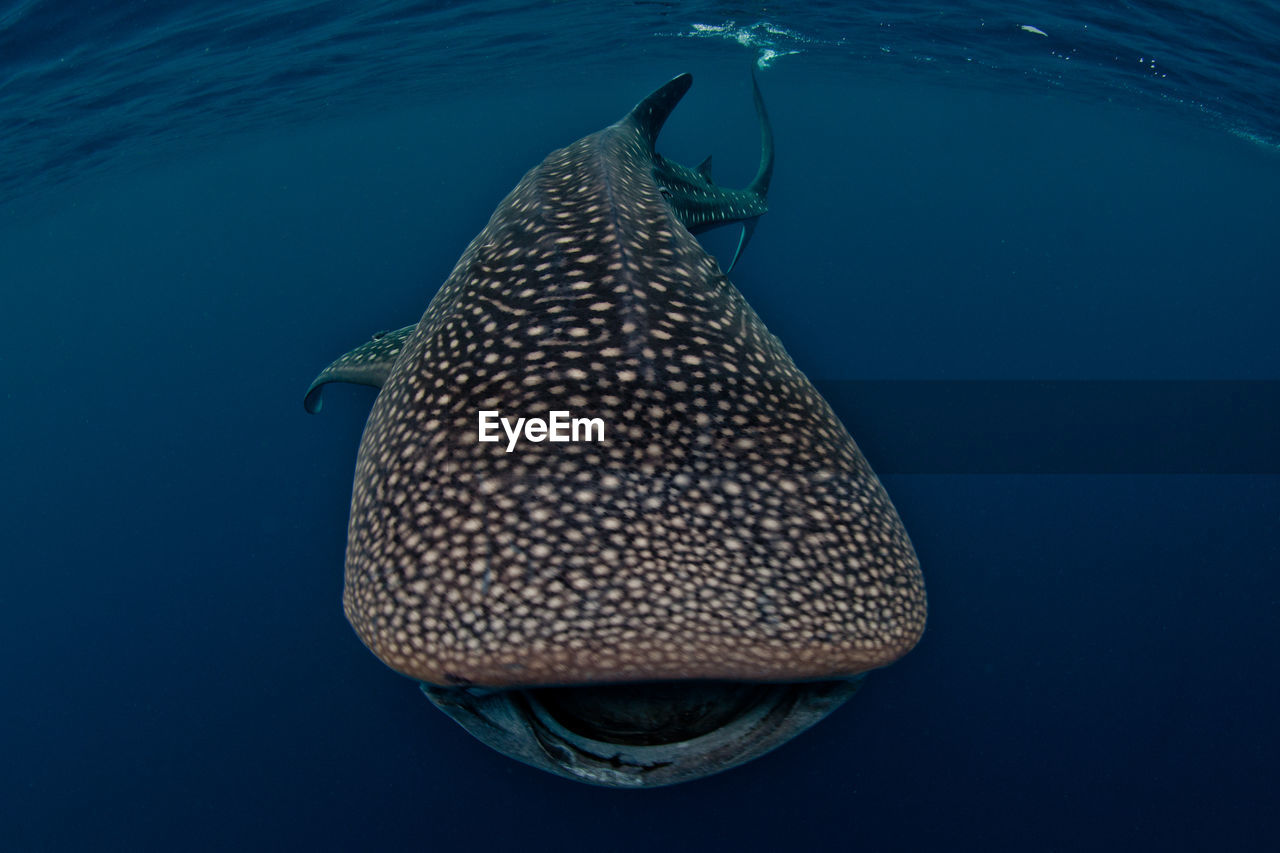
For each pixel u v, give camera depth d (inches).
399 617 57.1
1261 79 553.3
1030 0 494.0
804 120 1644.9
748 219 233.3
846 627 55.7
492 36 602.5
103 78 493.0
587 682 53.3
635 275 73.7
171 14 438.3
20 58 433.1
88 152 663.1
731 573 55.1
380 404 77.0
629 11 571.8
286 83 626.5
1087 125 1099.3
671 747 56.8
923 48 640.4
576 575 53.9
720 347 69.8
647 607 53.3
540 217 85.5
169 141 736.3
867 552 60.4
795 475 61.6
